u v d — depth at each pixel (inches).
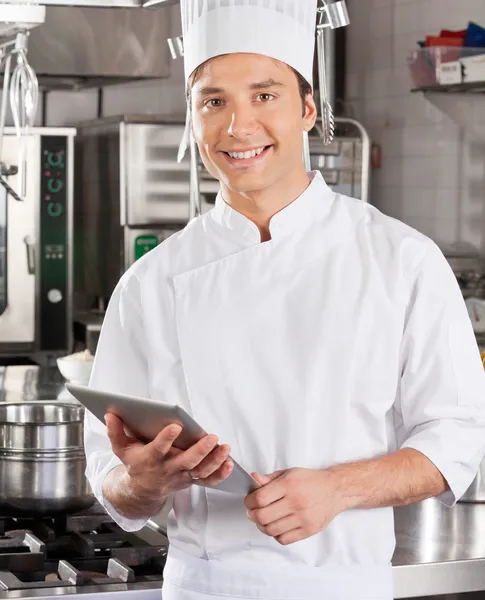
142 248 231.1
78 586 72.4
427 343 61.2
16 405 96.3
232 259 63.4
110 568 76.5
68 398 128.7
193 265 64.8
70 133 219.9
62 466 86.2
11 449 86.1
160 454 53.5
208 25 61.3
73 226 237.1
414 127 245.9
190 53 63.4
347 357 60.9
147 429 55.1
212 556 62.6
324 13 85.4
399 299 61.3
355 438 60.9
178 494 64.2
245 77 60.1
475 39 209.2
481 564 73.9
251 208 63.6
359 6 262.2
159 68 229.0
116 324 66.5
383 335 61.1
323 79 86.4
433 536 79.7
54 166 219.8
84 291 251.9
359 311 61.2
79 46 222.7
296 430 60.7
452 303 62.1
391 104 253.0
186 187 232.1
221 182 64.6
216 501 62.6
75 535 84.4
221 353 62.2
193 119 62.9
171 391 63.9
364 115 263.0
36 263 219.3
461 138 231.8
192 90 62.8
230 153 60.7
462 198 232.8
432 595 73.2
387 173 256.4
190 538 63.7
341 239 63.2
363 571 61.5
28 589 71.5
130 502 60.2
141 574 78.0
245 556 61.9
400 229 63.1
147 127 228.4
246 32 60.3
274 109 60.4
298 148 62.6
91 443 67.6
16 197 117.8
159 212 231.3
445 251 233.0
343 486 57.3
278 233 63.1
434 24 236.7
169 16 228.1
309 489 56.3
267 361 61.7
